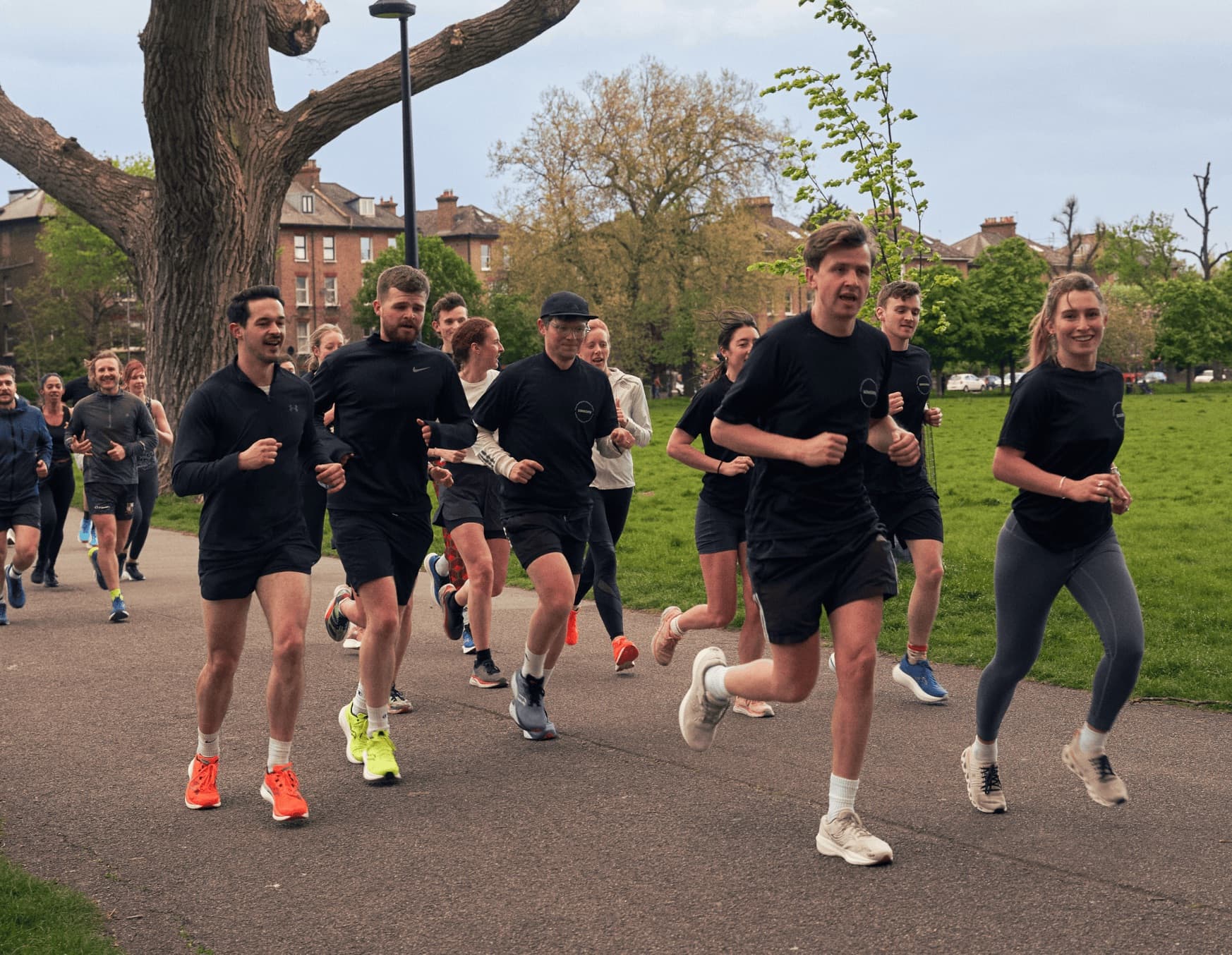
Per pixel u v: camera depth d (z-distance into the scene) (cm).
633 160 5553
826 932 375
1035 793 511
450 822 488
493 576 767
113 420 1053
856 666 433
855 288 432
